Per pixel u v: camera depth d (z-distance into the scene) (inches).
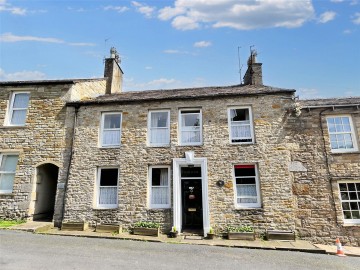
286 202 416.8
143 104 488.4
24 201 456.4
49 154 477.7
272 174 430.6
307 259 307.3
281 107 457.7
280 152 438.9
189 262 269.6
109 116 500.1
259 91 464.4
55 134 486.6
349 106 447.2
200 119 474.9
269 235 396.5
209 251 323.6
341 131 450.0
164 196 450.0
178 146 458.6
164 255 292.8
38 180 477.1
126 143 470.9
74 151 474.3
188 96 472.7
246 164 444.1
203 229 421.4
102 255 279.0
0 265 227.9
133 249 315.3
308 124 450.3
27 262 240.5
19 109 514.0
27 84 514.6
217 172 439.8
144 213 434.9
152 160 457.4
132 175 454.3
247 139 457.7
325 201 416.2
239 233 396.2
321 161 432.5
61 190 458.6
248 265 269.3
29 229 392.2
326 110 453.4
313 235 404.2
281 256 314.2
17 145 486.0
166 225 427.5
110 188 462.3
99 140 482.0
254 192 434.3
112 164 463.2
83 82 545.0
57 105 502.6
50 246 306.8
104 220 438.0
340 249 344.2
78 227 426.9
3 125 499.8
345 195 422.9
